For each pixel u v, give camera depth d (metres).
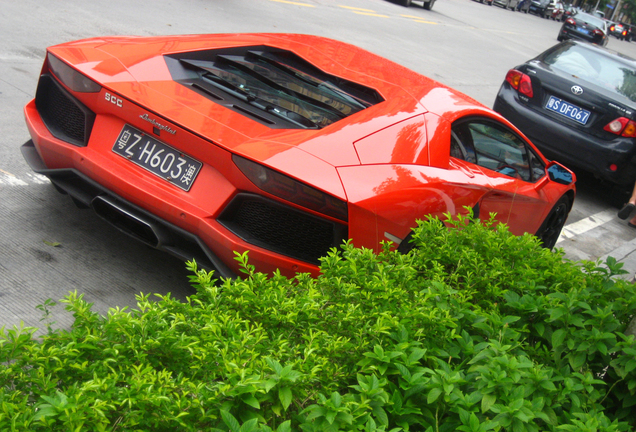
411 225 3.33
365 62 4.33
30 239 3.65
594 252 6.20
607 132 7.46
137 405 1.44
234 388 1.48
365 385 1.65
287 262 3.02
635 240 6.86
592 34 31.98
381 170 3.25
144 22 10.09
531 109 7.91
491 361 1.88
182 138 3.08
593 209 7.58
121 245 3.83
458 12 28.02
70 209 4.11
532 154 5.00
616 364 2.17
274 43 4.26
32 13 8.80
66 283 3.33
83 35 8.43
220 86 3.56
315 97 3.64
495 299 2.57
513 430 1.72
